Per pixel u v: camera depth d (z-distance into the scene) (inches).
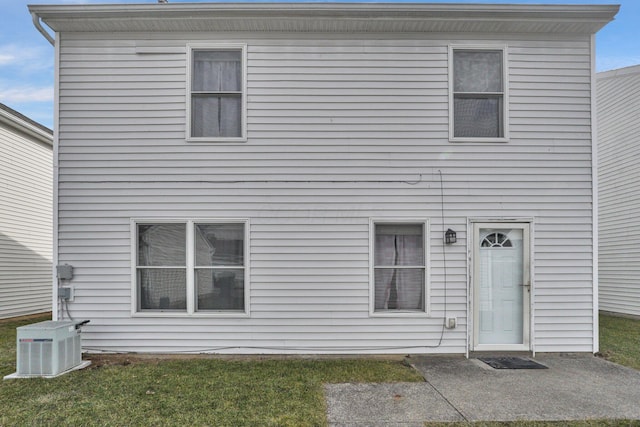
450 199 229.6
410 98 231.6
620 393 168.7
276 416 145.0
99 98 230.7
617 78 378.3
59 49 230.8
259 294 226.7
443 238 228.8
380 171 230.2
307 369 200.1
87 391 169.0
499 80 234.2
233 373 193.0
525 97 231.8
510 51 232.4
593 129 231.3
